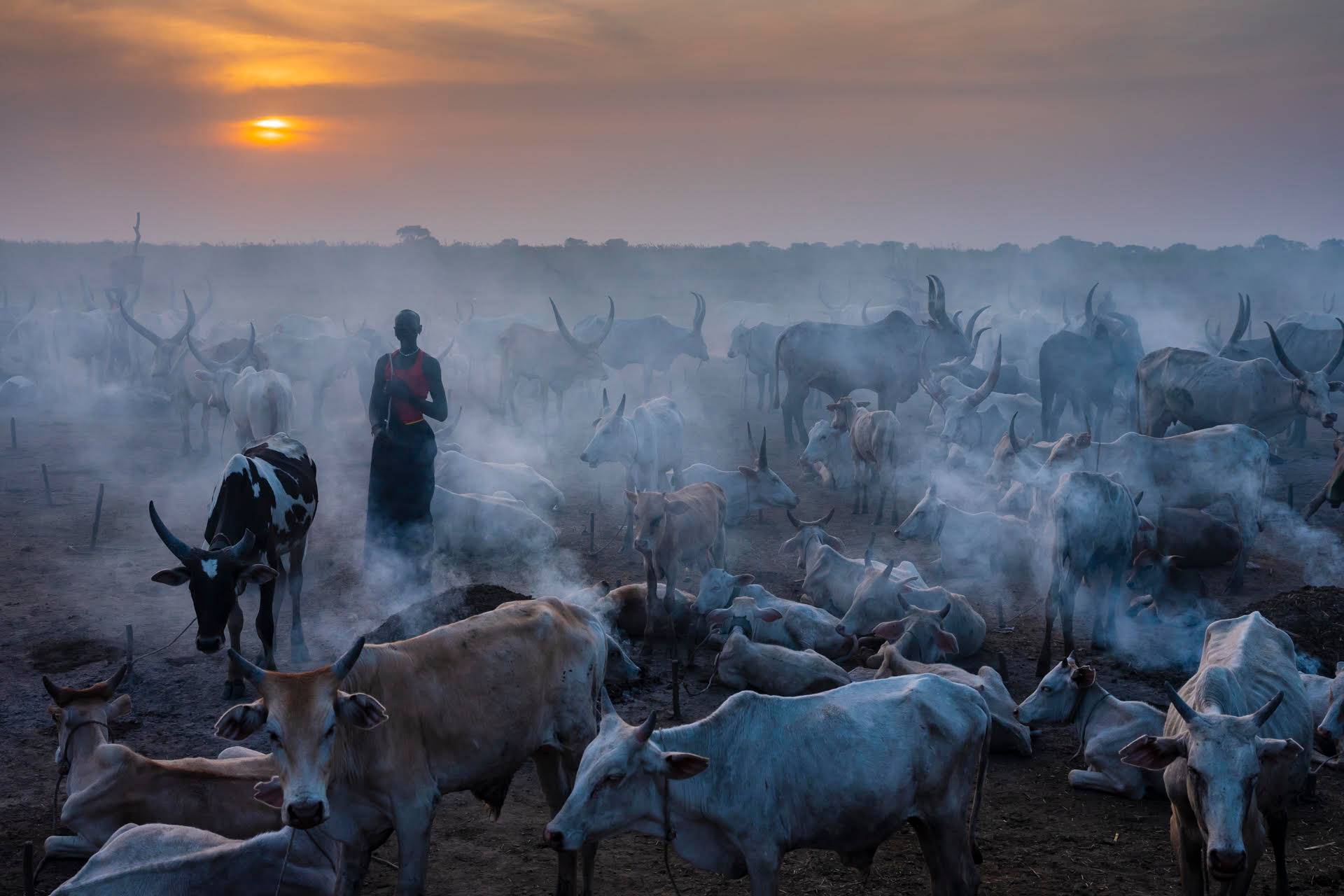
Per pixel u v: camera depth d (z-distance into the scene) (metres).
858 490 16.64
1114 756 7.51
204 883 4.98
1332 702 8.05
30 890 5.53
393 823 5.39
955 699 5.72
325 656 10.05
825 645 9.88
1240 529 12.32
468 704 5.49
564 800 6.21
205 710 8.83
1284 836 6.16
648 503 10.41
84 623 10.90
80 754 6.23
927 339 22.42
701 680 9.65
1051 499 10.05
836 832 5.53
